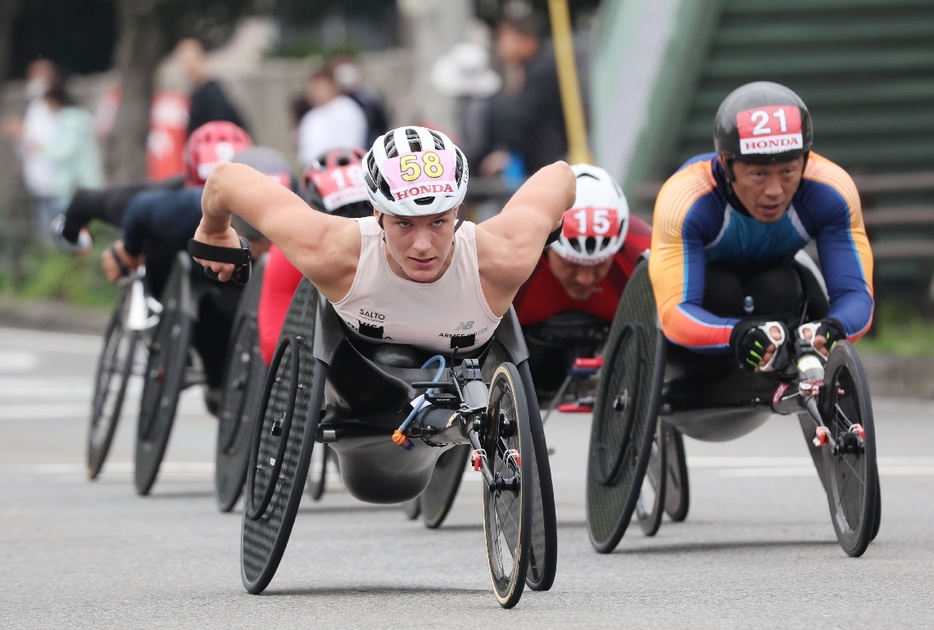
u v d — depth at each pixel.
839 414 21.59
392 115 83.69
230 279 20.36
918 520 24.77
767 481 30.33
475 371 19.23
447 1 67.44
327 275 18.66
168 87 102.81
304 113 62.09
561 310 25.86
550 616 17.59
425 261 18.12
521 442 17.75
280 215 18.84
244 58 132.12
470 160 60.25
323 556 22.98
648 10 54.00
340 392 19.94
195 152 31.33
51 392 49.16
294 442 19.30
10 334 69.12
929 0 51.91
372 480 21.02
